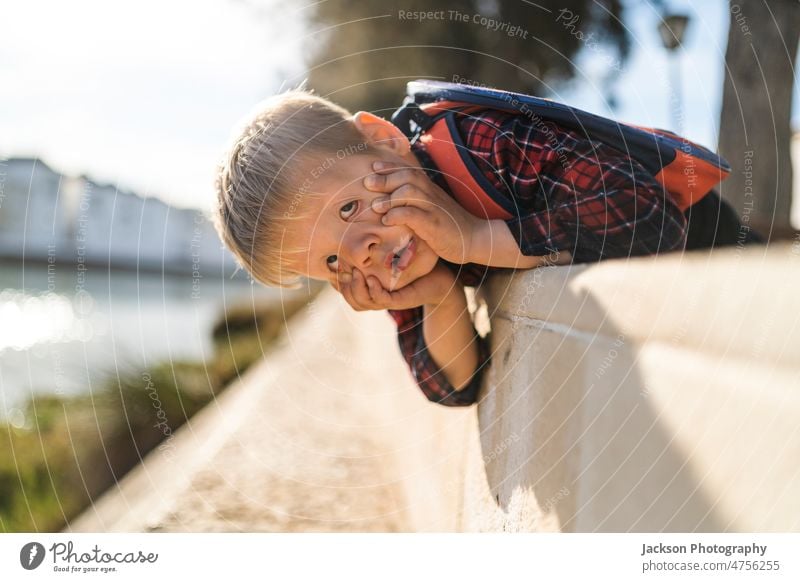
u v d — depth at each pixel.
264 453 1.93
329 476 1.74
